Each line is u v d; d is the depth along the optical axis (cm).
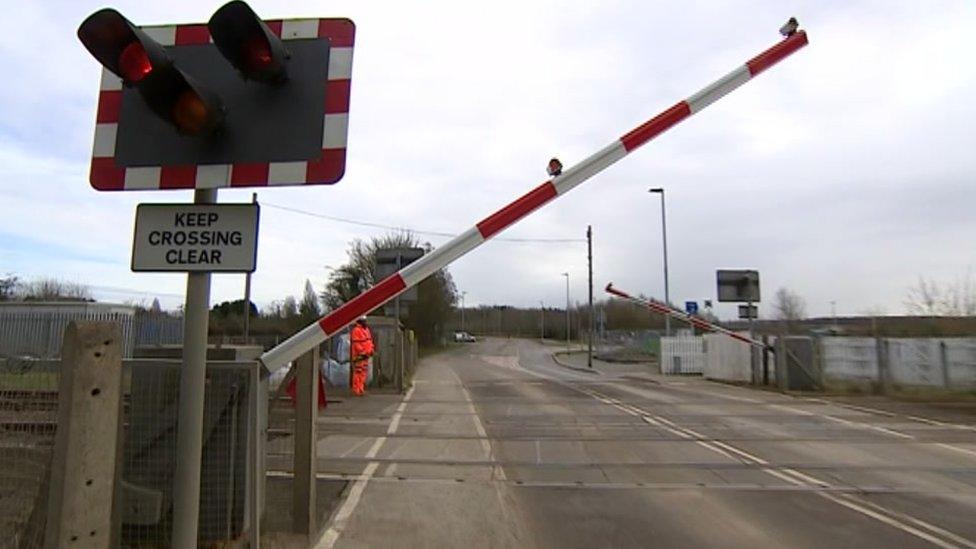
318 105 363
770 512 633
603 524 590
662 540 548
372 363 1961
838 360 1928
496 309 11688
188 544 352
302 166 359
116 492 450
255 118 362
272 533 517
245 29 336
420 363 4325
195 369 357
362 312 457
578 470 809
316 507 610
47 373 408
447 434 1076
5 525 393
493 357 5672
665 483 745
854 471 816
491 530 569
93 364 311
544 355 6066
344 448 943
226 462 477
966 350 1691
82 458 305
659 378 2747
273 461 654
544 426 1175
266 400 530
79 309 3183
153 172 364
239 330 4466
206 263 356
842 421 1273
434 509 629
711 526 588
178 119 342
